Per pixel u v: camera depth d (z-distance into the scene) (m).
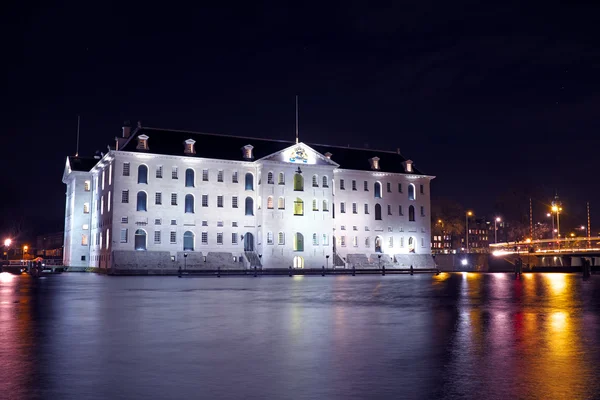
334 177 110.12
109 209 94.56
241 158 102.00
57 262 127.25
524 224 144.75
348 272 93.69
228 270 87.44
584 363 11.84
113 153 92.62
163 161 95.88
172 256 95.06
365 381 10.22
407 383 10.06
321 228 103.56
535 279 63.88
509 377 10.52
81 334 16.34
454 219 148.00
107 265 93.94
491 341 14.95
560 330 17.16
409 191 117.19
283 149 101.19
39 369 11.25
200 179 98.38
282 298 31.97
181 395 9.20
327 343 14.66
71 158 115.44
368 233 111.69
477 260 118.75
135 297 32.75
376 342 14.80
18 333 16.55
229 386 9.83
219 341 15.02
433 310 24.02
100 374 10.78
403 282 56.22
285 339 15.38
